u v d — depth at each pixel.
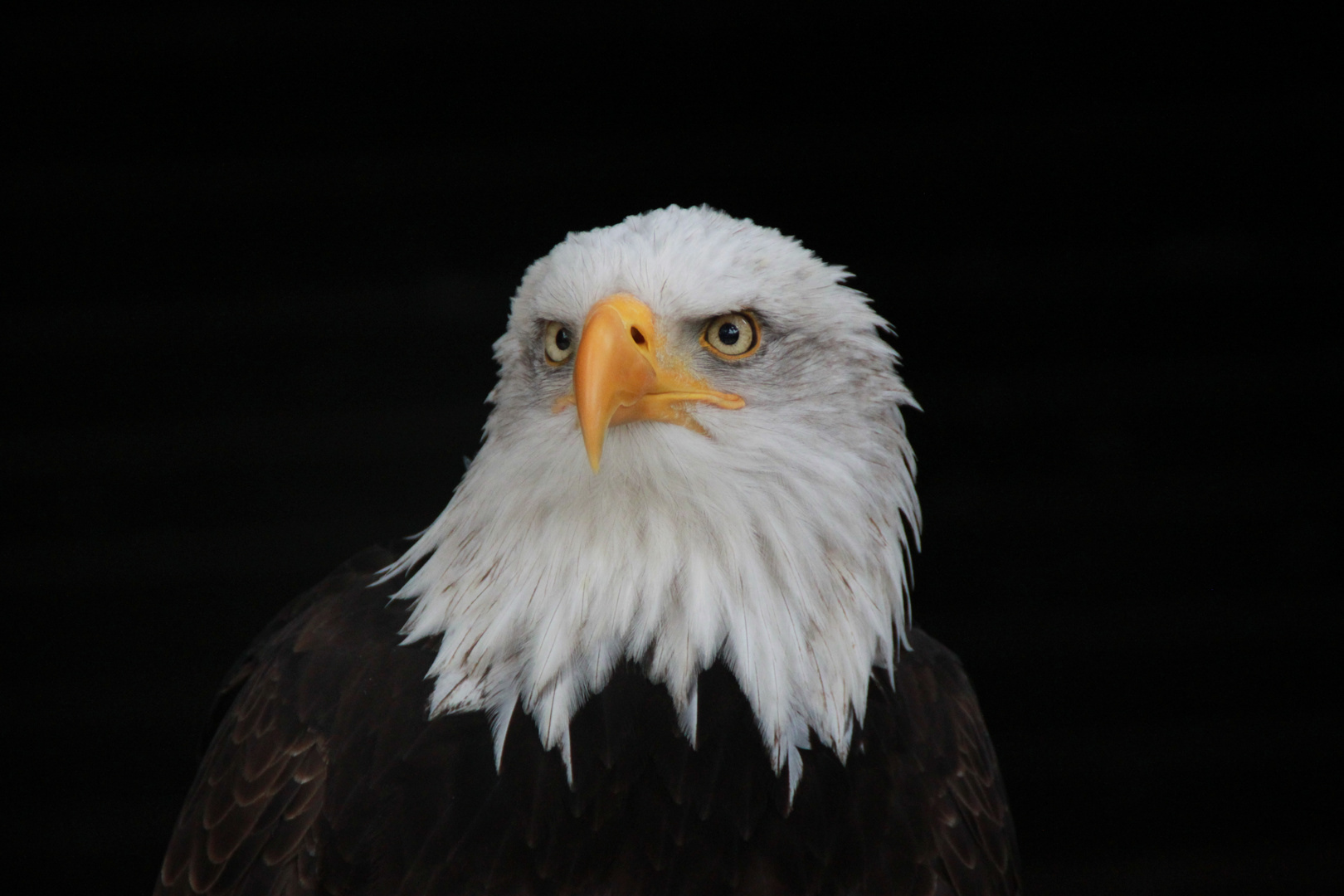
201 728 13.01
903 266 13.26
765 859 5.28
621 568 5.57
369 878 5.23
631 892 5.20
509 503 5.73
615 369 5.37
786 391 5.83
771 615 5.56
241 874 5.54
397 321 13.22
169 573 13.10
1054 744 13.32
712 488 5.61
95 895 12.78
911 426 13.38
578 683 5.48
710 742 5.43
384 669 5.74
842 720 5.57
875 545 5.87
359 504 13.35
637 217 6.33
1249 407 13.34
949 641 13.34
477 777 5.33
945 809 5.84
